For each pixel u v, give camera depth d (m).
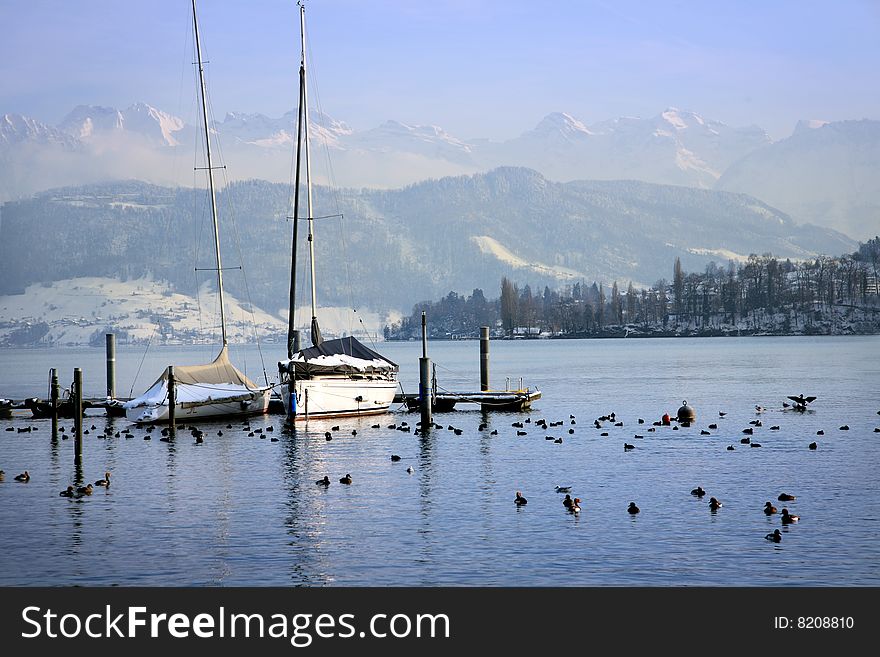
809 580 37.72
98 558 41.44
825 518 46.16
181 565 40.59
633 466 61.72
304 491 54.62
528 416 94.12
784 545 41.69
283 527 46.03
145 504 51.41
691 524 45.31
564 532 44.16
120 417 95.94
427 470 61.09
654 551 41.16
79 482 58.38
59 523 47.03
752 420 88.12
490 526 45.53
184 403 87.88
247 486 56.34
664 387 135.88
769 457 64.69
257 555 41.69
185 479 58.94
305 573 39.56
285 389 87.06
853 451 66.94
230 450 71.12
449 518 47.25
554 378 162.62
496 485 55.66
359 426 84.44
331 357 88.00
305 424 85.31
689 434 77.94
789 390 125.75
